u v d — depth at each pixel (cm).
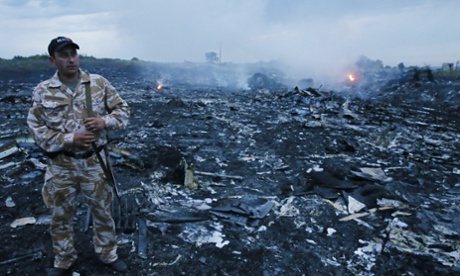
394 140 904
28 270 308
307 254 359
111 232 297
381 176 587
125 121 266
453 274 332
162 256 339
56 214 271
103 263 316
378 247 375
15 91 1612
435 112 1488
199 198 485
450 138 953
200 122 1033
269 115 1210
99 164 263
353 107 1480
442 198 514
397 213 443
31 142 707
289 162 665
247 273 323
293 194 507
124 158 611
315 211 451
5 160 596
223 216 425
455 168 667
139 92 1848
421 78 2402
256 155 709
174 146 747
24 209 428
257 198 482
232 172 605
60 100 237
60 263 292
